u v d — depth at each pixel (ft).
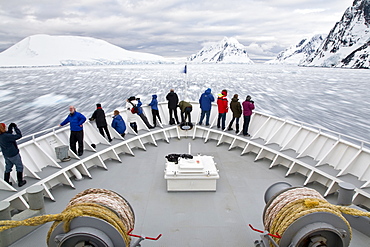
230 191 17.21
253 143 22.90
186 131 28.40
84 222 7.11
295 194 8.84
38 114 104.99
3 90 194.59
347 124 89.71
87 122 22.94
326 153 18.33
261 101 137.39
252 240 12.52
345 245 7.50
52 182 17.57
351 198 12.12
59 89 193.06
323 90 190.60
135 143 25.31
